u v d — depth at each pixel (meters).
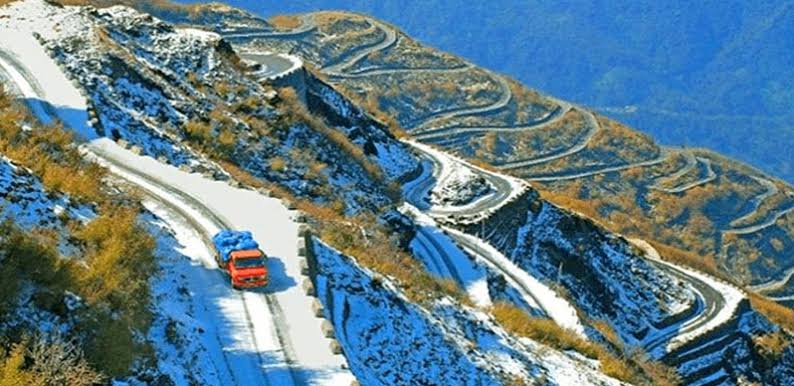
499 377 33.25
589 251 85.81
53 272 20.69
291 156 58.56
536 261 78.88
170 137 48.50
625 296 83.00
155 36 66.25
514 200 81.00
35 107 44.69
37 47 54.34
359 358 27.88
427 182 85.31
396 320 32.22
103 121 45.69
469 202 79.69
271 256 31.00
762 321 87.19
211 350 24.33
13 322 18.94
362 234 47.53
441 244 63.31
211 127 55.31
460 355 33.12
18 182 25.41
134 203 31.86
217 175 45.41
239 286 28.06
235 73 66.31
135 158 39.97
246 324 26.20
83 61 53.66
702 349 77.50
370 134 88.38
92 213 27.09
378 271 37.28
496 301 53.59
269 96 65.88
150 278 25.53
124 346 20.25
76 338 19.75
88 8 66.31
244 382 23.30
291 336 25.84
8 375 16.97
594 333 59.00
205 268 29.38
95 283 21.69
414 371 29.72
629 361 57.38
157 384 20.62
